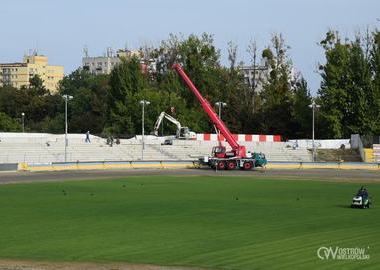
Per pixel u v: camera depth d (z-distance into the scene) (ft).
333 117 444.14
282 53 521.24
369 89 441.27
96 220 124.98
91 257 86.28
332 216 132.67
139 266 80.28
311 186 224.12
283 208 148.66
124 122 491.72
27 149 350.84
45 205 153.17
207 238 102.06
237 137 429.38
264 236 103.96
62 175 277.23
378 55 451.53
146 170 324.80
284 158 401.29
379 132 439.22
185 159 382.22
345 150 416.67
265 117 507.30
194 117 501.56
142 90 499.92
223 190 202.69
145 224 119.03
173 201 164.76
